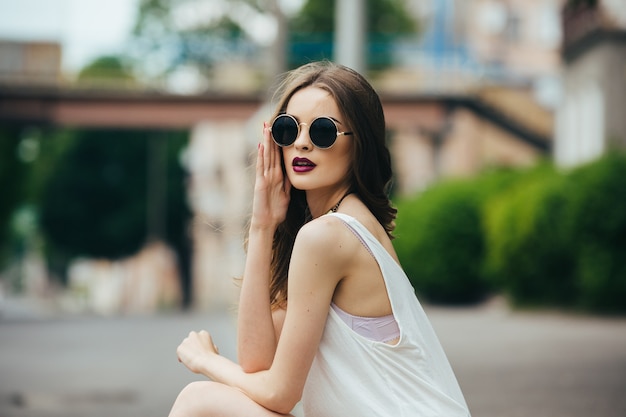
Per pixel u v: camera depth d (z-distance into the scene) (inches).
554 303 784.3
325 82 113.4
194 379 352.5
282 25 717.9
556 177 761.0
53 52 1343.5
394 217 117.6
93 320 1000.2
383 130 116.3
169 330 716.0
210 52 1909.4
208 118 1360.7
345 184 115.2
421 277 1103.6
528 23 1974.7
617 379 320.5
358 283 106.6
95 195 1876.2
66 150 1861.5
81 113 1346.0
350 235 107.1
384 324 106.3
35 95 1332.4
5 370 392.8
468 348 449.1
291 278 107.1
